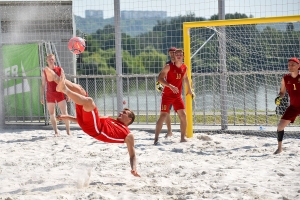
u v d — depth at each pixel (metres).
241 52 25.33
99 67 48.00
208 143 20.34
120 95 26.00
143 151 18.77
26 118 27.47
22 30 28.16
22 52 26.97
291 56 25.31
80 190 12.53
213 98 25.14
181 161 16.59
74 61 28.12
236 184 12.78
